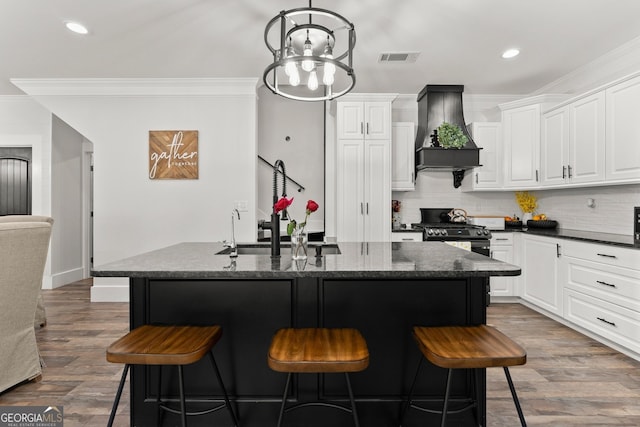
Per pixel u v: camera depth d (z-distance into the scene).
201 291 1.86
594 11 2.64
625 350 2.72
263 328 1.86
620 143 2.90
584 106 3.30
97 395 2.15
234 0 2.52
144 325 1.72
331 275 1.54
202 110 4.22
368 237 4.19
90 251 5.48
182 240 4.24
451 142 4.06
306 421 1.85
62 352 2.76
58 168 4.85
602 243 2.81
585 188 3.75
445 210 4.73
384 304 1.86
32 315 2.28
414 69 3.77
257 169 4.71
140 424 1.84
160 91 4.18
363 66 3.69
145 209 4.22
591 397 2.14
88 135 4.18
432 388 1.85
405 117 4.76
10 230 2.07
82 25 2.86
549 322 3.46
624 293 2.62
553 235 3.42
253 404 1.85
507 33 2.98
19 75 3.95
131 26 2.88
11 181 4.82
